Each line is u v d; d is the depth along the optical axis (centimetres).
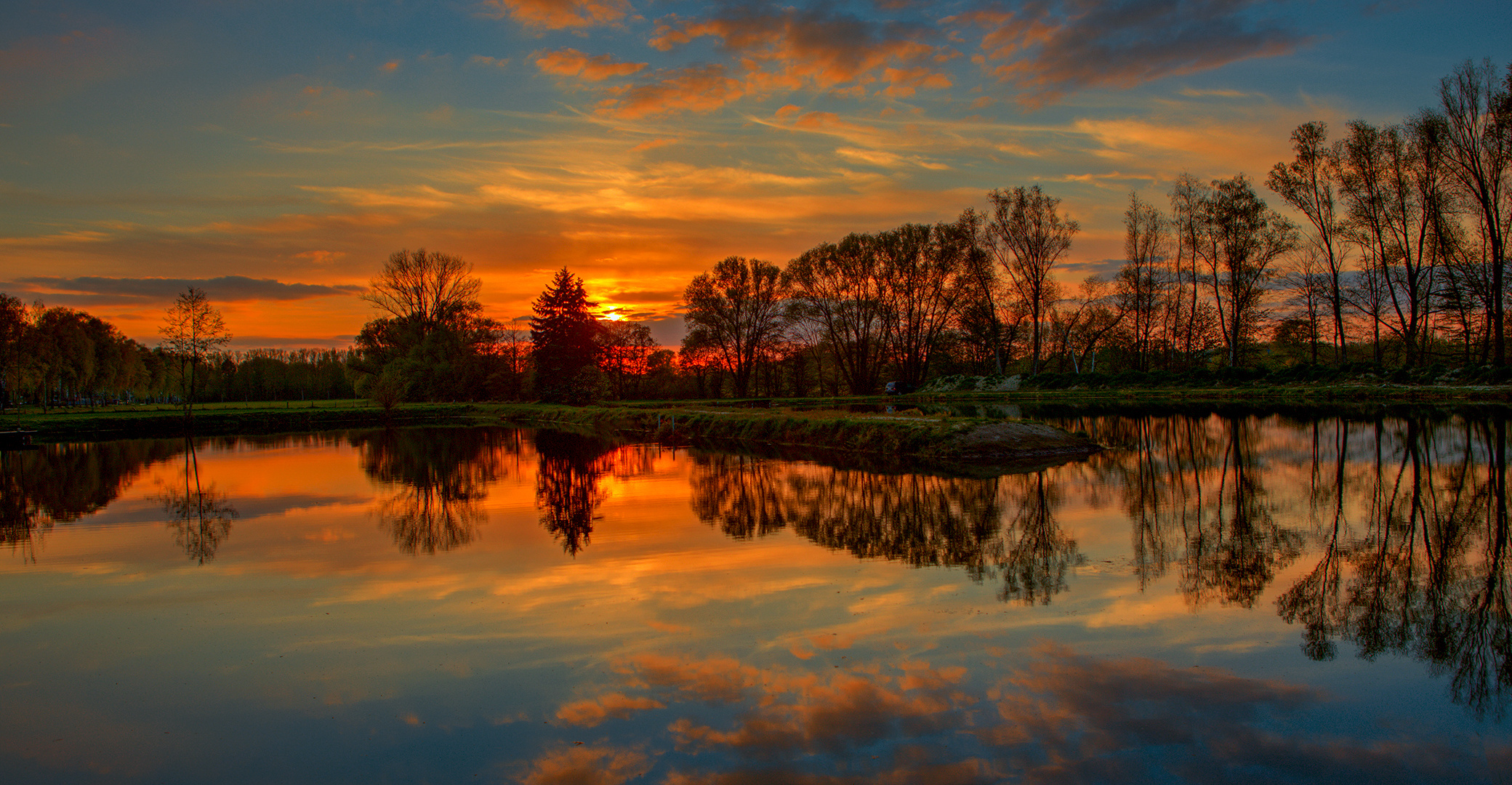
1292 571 967
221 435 4434
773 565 1052
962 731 568
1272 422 2964
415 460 2728
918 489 1669
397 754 562
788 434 2936
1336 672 660
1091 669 672
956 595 891
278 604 939
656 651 739
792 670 684
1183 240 5662
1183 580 934
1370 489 1513
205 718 634
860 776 510
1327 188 4703
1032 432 2292
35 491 2109
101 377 7850
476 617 862
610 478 2075
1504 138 3816
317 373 11825
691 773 521
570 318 6888
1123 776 504
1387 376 4319
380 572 1079
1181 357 6406
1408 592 877
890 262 6456
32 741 603
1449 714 582
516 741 573
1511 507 1329
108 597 995
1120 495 1529
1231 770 510
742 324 7425
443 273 7356
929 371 7225
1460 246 4250
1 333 5969
